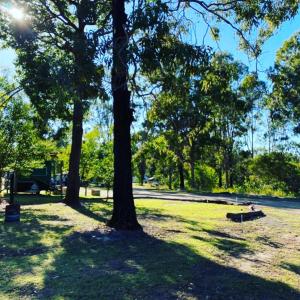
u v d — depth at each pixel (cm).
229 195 3441
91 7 1468
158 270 773
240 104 1543
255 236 1236
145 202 2402
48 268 771
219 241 1097
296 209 2144
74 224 1310
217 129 4897
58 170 3522
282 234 1290
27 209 1786
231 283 711
